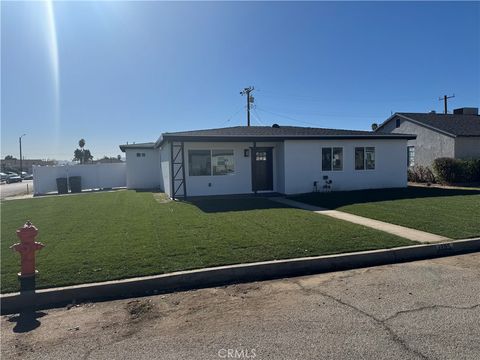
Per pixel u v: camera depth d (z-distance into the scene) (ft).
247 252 21.39
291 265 19.56
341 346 11.54
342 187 59.82
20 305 15.83
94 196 64.64
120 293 16.90
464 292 15.88
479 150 76.59
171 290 17.35
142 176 84.12
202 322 13.70
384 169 62.28
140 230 29.07
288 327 12.99
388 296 15.65
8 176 175.94
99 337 12.76
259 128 71.20
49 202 56.18
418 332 12.29
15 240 27.14
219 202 47.52
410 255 21.94
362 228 27.91
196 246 23.04
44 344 12.37
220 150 57.77
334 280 18.15
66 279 17.48
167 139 51.65
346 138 58.54
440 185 70.03
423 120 85.10
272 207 41.47
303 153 57.52
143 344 12.16
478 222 29.71
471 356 10.78
